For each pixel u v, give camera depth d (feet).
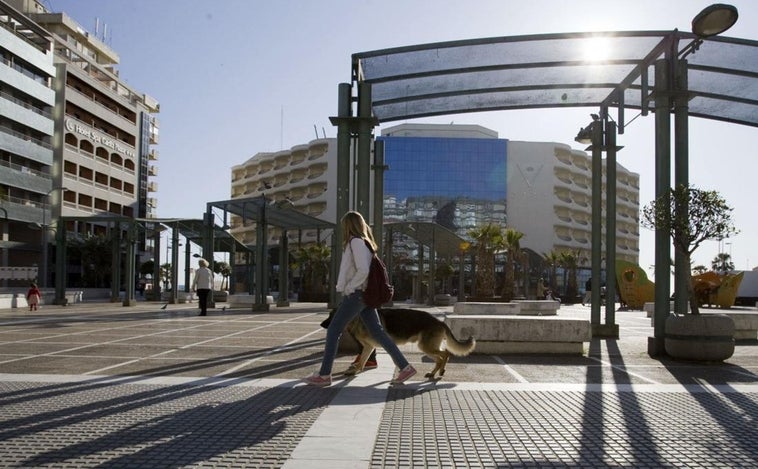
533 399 20.79
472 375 26.81
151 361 30.12
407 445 14.73
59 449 14.17
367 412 18.37
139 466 12.94
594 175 49.67
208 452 13.98
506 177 380.78
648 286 136.77
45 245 222.48
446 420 17.43
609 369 29.22
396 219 373.20
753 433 16.22
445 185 380.99
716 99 44.14
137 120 293.64
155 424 16.70
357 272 23.03
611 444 15.05
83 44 282.77
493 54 40.93
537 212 379.35
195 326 55.11
